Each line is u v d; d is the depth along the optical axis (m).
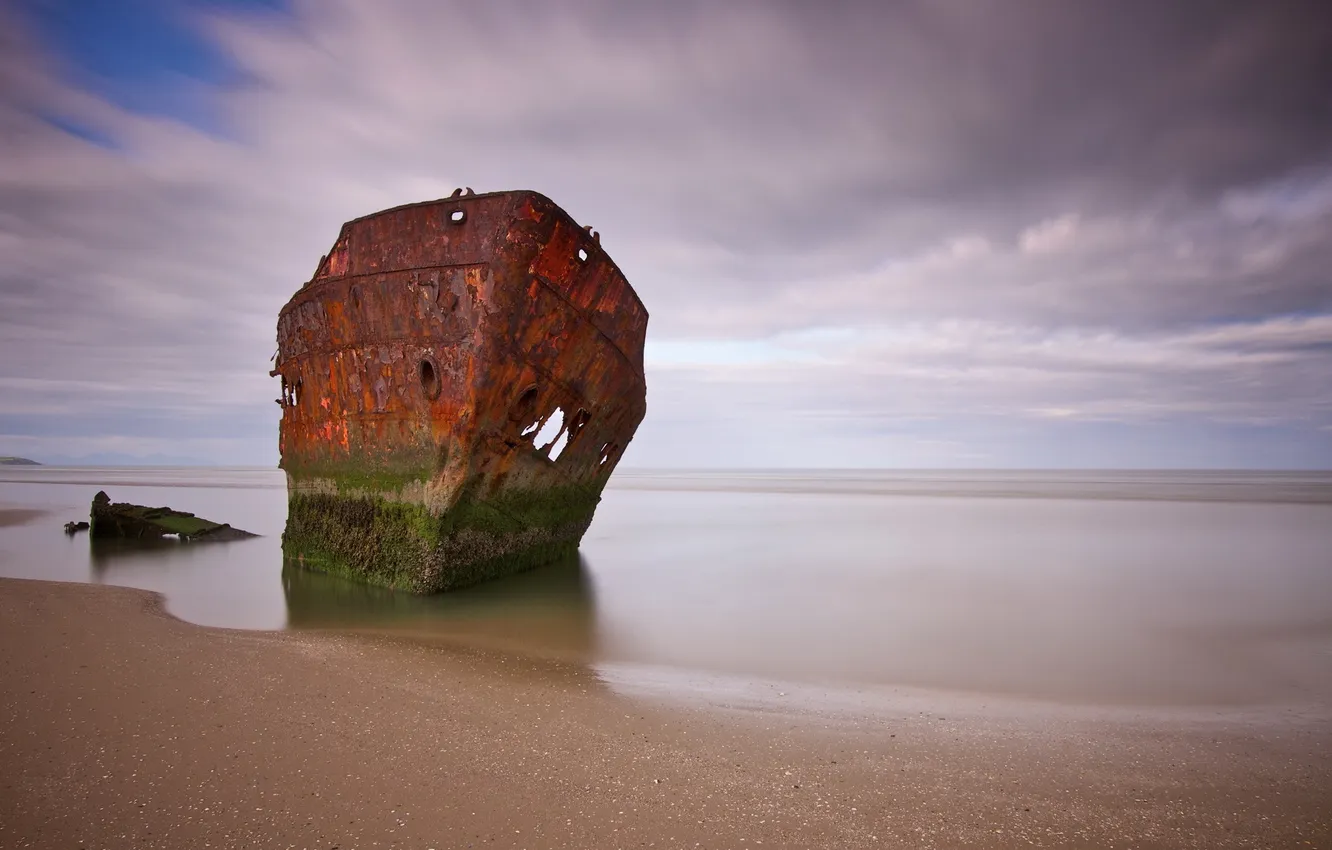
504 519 10.44
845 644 7.81
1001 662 7.14
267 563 13.42
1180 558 14.88
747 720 5.29
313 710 5.12
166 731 4.66
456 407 8.82
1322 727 5.37
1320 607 9.85
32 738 4.49
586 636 7.96
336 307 10.01
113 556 14.52
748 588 11.30
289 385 12.26
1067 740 5.04
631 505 34.03
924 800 4.04
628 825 3.64
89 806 3.67
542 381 9.49
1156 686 6.39
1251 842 3.68
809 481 80.62
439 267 8.91
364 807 3.73
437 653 6.89
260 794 3.84
